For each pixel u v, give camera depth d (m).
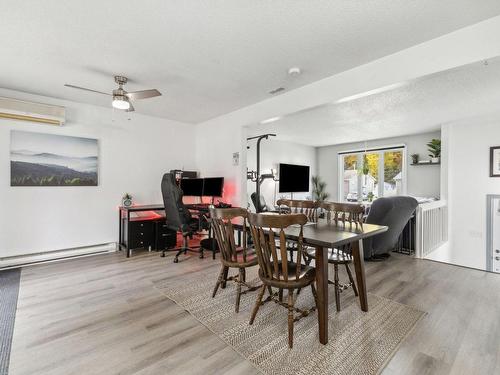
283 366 1.63
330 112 4.25
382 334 1.95
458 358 1.69
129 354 1.73
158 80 3.21
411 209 3.35
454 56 2.19
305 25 2.12
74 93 3.64
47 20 2.06
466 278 3.05
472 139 4.84
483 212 4.72
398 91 3.30
